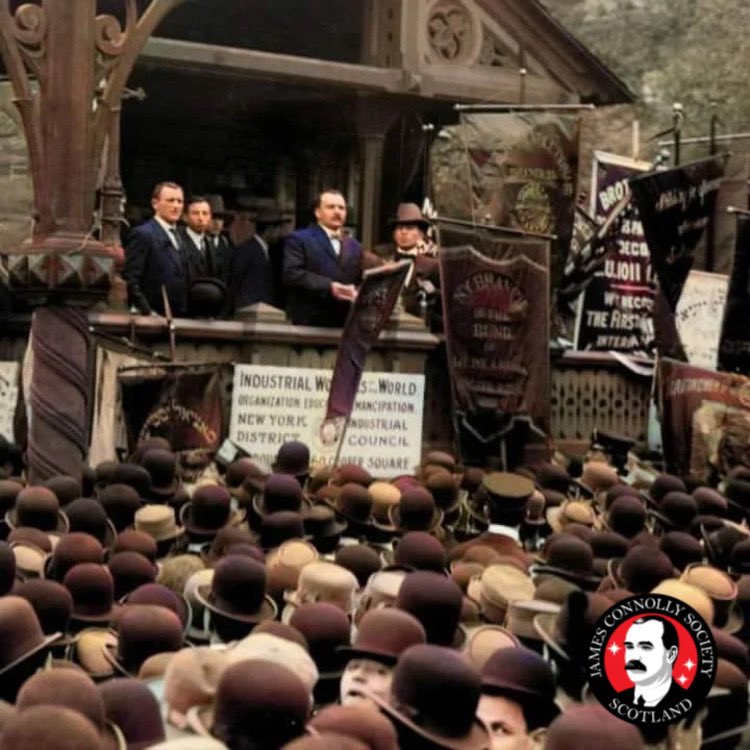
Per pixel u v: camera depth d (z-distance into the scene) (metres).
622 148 25.94
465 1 20.78
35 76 8.73
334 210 12.21
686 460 13.08
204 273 12.31
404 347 12.21
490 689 4.46
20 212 11.73
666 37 26.14
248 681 3.57
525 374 12.64
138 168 21.70
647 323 15.34
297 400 11.50
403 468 12.10
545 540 8.46
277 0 22.20
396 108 20.72
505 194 13.45
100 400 9.87
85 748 3.07
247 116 22.03
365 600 5.78
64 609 5.34
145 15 8.86
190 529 7.87
